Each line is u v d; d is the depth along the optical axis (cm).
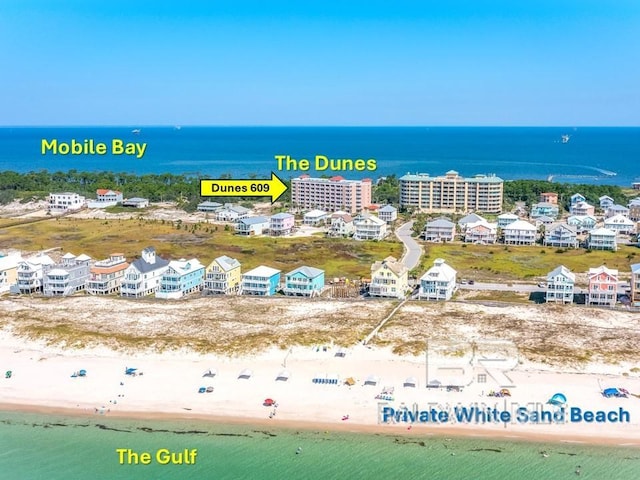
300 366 12938
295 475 9519
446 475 9488
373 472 9556
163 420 11131
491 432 10569
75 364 13300
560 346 13638
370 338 14250
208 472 9631
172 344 13962
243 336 14438
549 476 9456
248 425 10912
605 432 10506
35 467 9781
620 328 15038
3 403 11781
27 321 15700
